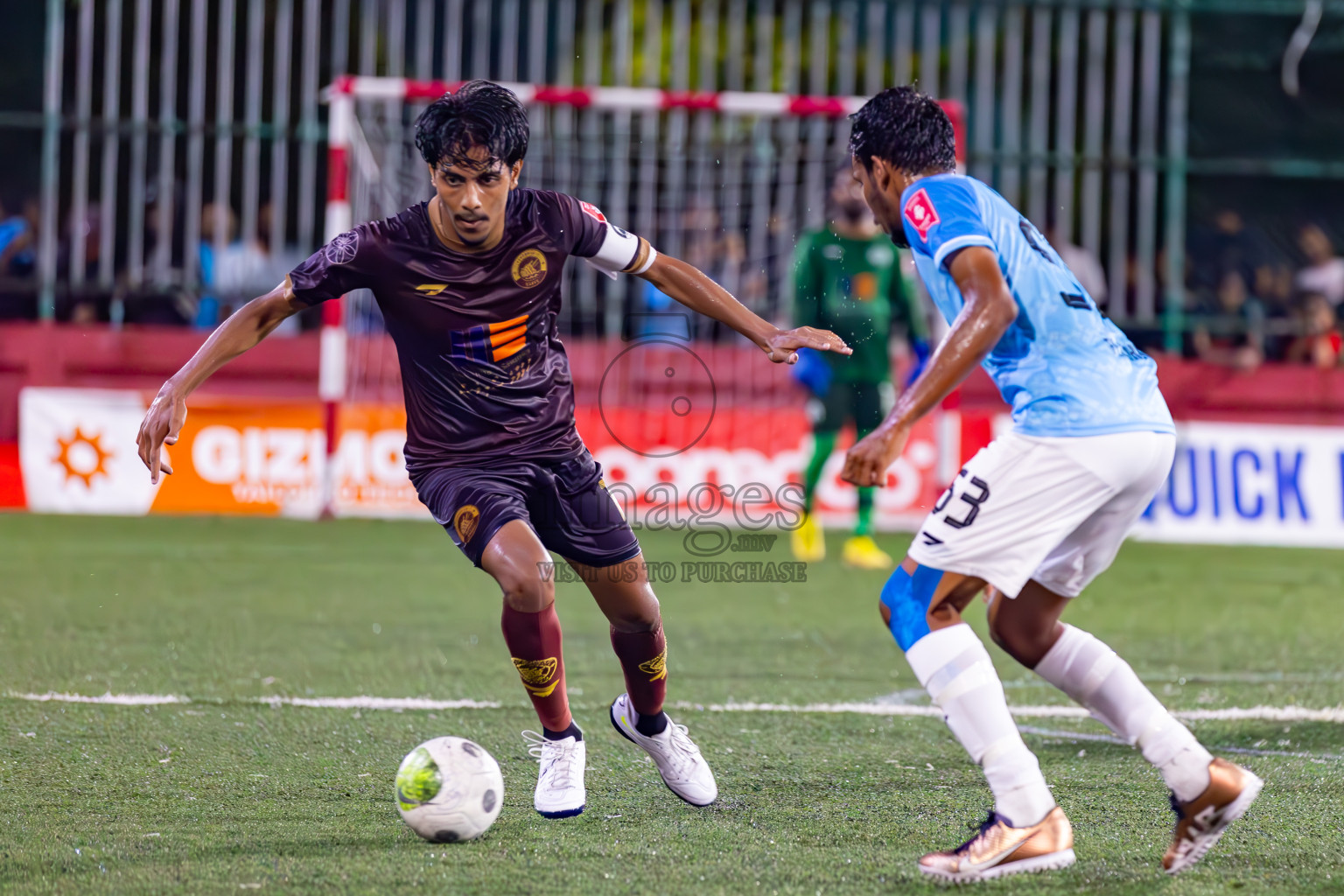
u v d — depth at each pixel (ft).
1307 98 134.10
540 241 32.99
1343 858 29.96
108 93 104.17
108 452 101.24
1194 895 27.43
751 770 37.63
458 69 119.55
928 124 29.48
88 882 27.48
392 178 104.68
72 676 48.39
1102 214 122.72
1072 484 28.17
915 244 29.07
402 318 32.83
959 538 28.40
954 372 26.73
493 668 51.90
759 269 108.06
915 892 27.35
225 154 104.42
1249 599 73.26
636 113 108.68
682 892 27.14
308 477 101.76
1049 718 44.57
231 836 30.68
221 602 65.72
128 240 119.85
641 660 33.47
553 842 30.60
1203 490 100.89
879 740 41.32
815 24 108.68
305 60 105.09
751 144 108.27
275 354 104.78
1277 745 41.24
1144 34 109.40
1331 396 105.60
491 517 31.53
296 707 44.50
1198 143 134.21
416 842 30.42
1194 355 112.68
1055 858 28.22
